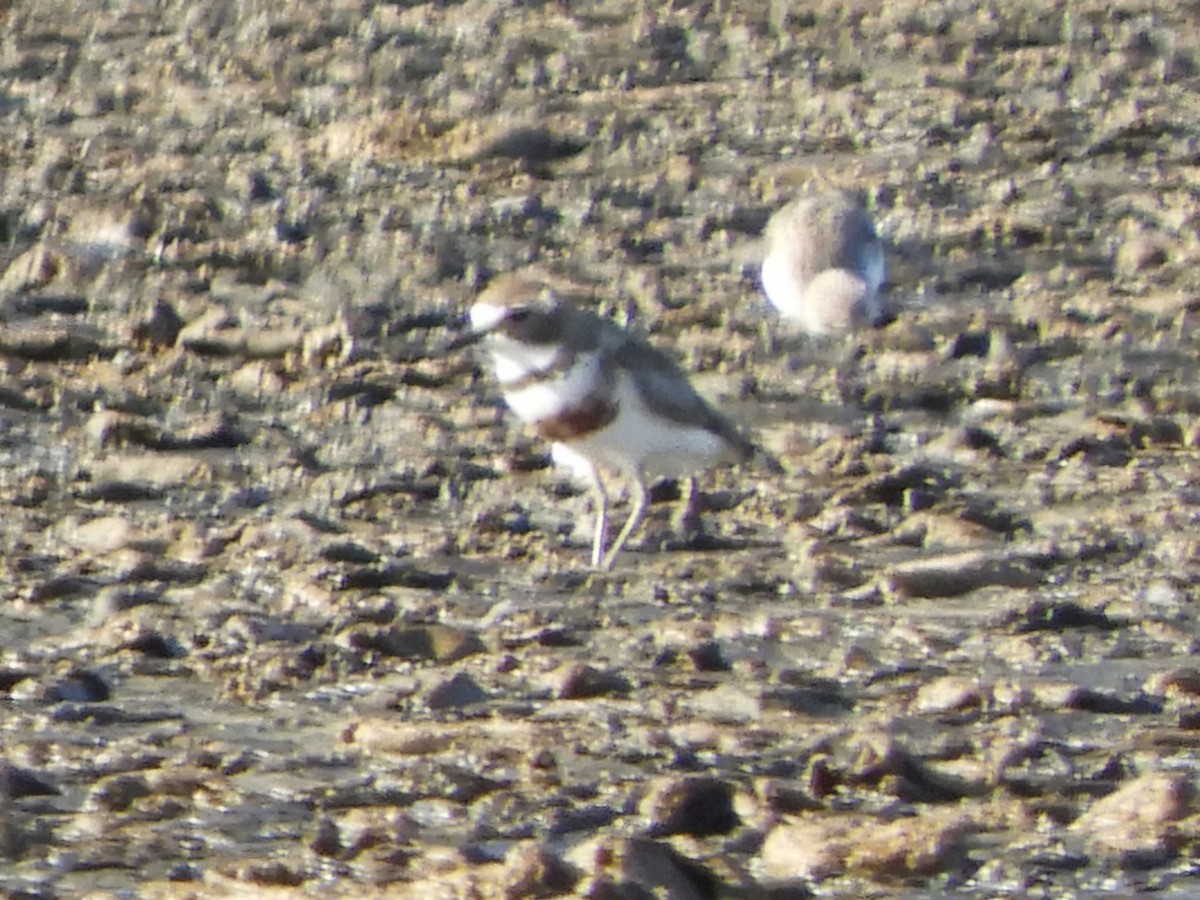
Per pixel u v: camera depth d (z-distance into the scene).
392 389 15.57
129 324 16.59
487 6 25.78
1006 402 15.58
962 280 18.27
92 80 23.11
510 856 8.84
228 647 11.30
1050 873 8.97
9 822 9.20
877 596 12.19
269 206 19.41
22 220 18.81
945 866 9.02
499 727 10.30
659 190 20.28
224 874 8.80
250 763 9.95
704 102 22.92
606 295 17.66
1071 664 11.20
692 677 11.09
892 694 10.85
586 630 11.71
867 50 24.64
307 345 16.25
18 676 10.88
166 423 14.80
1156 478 14.09
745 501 13.66
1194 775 9.76
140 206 18.97
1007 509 13.61
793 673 11.14
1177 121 22.30
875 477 13.95
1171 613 11.85
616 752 10.08
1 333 16.23
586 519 13.39
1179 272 18.28
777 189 20.36
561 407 12.26
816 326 16.67
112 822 9.31
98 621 11.58
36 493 13.56
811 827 9.23
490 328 12.20
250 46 24.36
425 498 13.75
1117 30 25.14
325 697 10.77
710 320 17.17
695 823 9.38
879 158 21.28
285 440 14.58
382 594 12.13
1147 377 16.03
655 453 12.53
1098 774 9.88
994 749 10.10
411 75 23.64
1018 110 22.72
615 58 24.28
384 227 19.09
